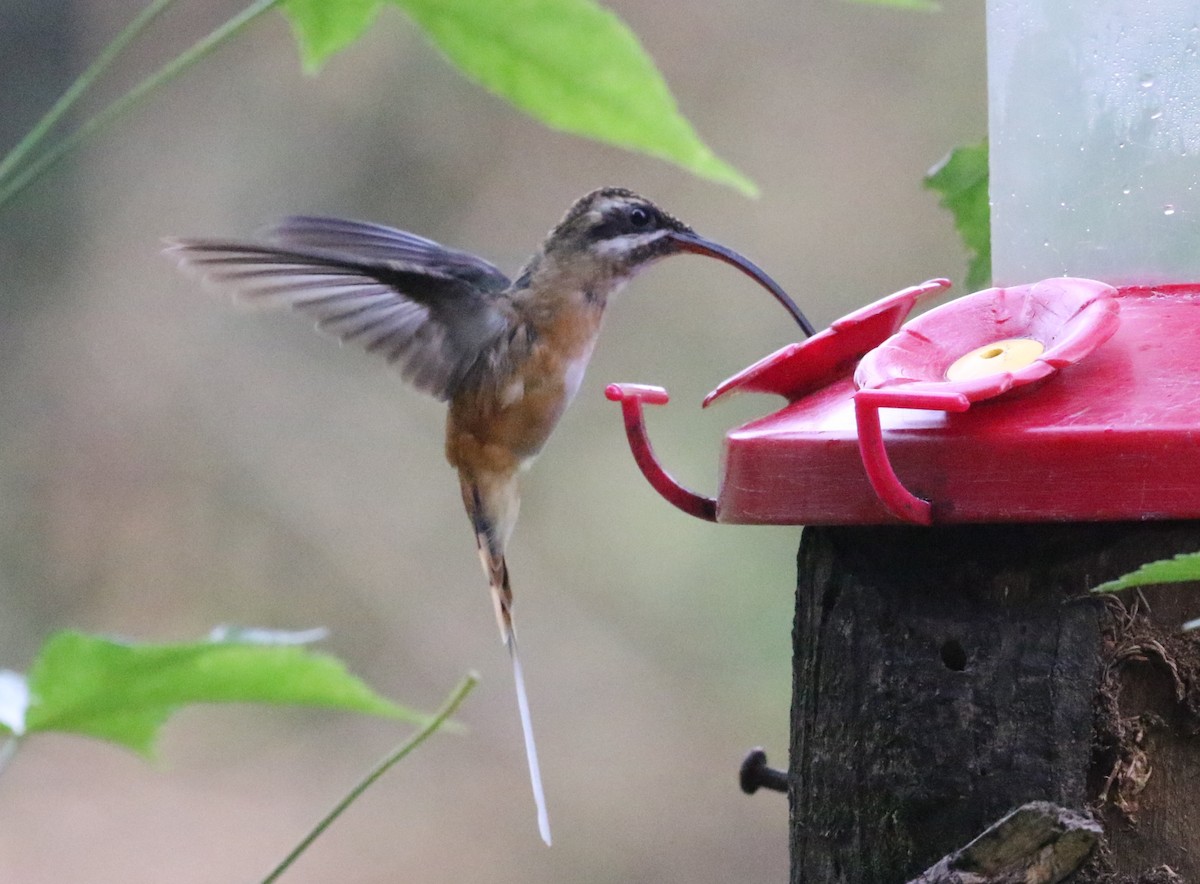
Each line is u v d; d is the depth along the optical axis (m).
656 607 15.11
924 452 3.30
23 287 16.28
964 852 2.92
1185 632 3.21
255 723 17.03
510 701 15.50
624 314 14.87
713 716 14.88
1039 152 4.16
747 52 15.10
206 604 15.73
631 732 15.17
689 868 14.43
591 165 15.67
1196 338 3.46
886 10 14.88
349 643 15.67
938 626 3.41
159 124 16.27
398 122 15.91
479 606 15.83
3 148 16.17
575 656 15.23
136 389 16.27
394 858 15.19
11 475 16.09
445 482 16.09
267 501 16.11
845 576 3.58
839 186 14.87
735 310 14.86
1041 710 3.28
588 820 15.10
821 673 3.63
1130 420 3.18
